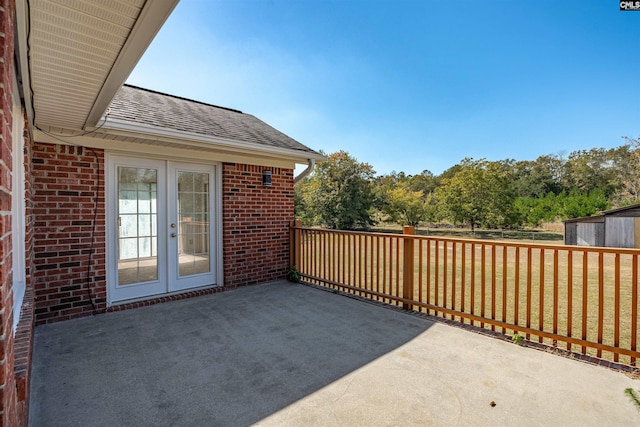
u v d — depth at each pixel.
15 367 1.61
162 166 4.96
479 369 2.81
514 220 22.14
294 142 6.55
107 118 3.75
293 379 2.65
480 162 22.22
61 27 1.74
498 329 3.92
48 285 3.89
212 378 2.67
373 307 4.59
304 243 6.14
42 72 2.26
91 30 1.78
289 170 6.41
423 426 2.07
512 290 6.19
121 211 4.57
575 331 3.97
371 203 24.14
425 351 3.17
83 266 4.14
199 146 4.89
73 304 4.06
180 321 4.00
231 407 2.28
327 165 23.61
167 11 1.61
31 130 3.45
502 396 2.40
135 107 4.79
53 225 3.92
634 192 24.45
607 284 6.71
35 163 3.79
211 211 5.49
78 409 2.24
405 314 4.29
